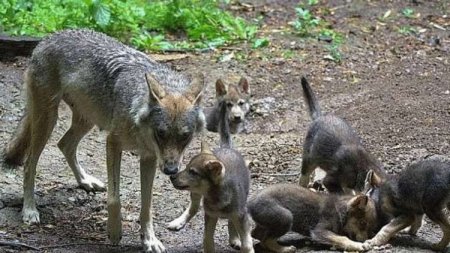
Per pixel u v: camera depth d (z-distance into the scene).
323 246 9.27
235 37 17.53
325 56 16.67
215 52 16.73
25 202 10.25
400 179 9.20
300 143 13.23
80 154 12.31
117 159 9.46
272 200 8.98
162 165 8.71
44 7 16.84
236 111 13.83
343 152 10.32
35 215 10.18
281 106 14.60
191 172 8.59
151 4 18.25
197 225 10.23
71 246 9.46
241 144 13.25
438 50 17.31
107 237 9.81
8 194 10.80
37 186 11.11
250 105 14.48
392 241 9.41
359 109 14.27
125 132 9.27
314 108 11.19
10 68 14.62
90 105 9.86
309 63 16.39
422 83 15.46
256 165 12.28
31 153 10.27
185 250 9.38
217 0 19.59
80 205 10.77
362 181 10.20
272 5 19.81
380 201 9.30
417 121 13.70
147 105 8.89
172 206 10.80
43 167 11.68
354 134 10.70
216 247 9.48
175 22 17.64
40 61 10.22
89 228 10.12
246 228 8.78
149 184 9.30
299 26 18.02
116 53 9.77
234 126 13.88
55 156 12.08
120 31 16.77
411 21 19.02
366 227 9.21
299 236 9.62
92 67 9.78
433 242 9.45
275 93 15.07
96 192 11.12
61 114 13.40
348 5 19.91
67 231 9.97
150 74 9.02
